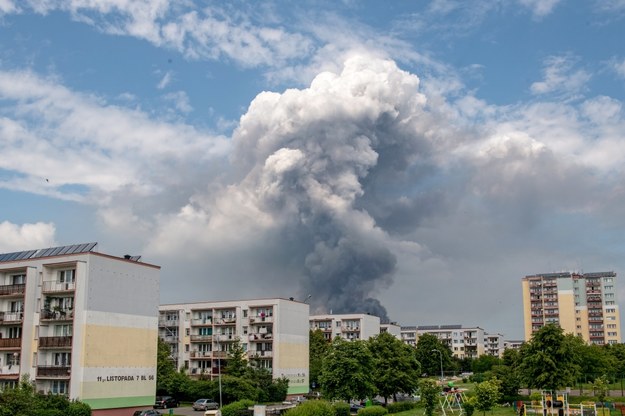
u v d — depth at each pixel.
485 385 80.62
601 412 81.75
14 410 65.75
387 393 100.06
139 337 87.62
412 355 105.94
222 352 135.00
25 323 81.81
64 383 79.25
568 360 91.88
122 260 86.56
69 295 82.19
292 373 133.62
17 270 85.00
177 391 114.81
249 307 136.50
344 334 186.62
